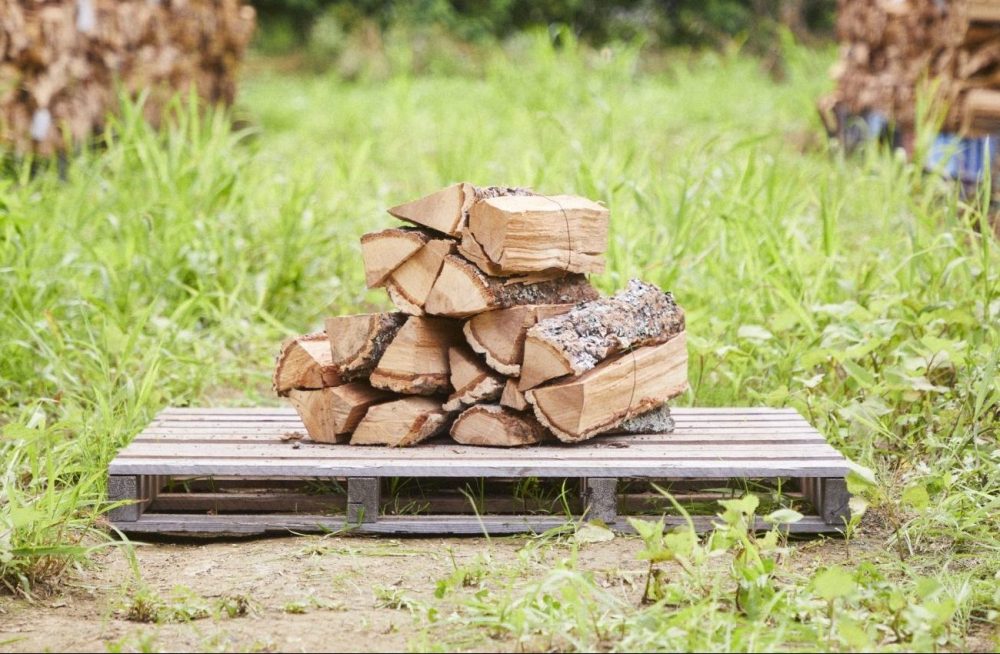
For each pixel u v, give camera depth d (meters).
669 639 3.16
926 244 6.27
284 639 3.28
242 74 22.73
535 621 3.27
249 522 4.17
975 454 4.64
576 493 4.57
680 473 4.07
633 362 4.39
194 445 4.36
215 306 6.99
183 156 7.97
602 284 6.34
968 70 8.45
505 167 9.51
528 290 4.41
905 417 4.88
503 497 4.53
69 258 6.34
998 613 3.42
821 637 3.18
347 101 16.31
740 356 5.64
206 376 6.04
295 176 8.26
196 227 7.09
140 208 7.21
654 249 6.56
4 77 8.76
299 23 27.80
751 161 6.96
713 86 17.14
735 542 3.90
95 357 5.40
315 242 7.43
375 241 4.38
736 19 29.33
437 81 19.81
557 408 4.25
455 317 4.35
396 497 4.42
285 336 6.86
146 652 3.15
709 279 6.49
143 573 3.85
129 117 8.21
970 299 5.46
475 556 3.93
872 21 11.50
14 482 4.06
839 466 4.09
